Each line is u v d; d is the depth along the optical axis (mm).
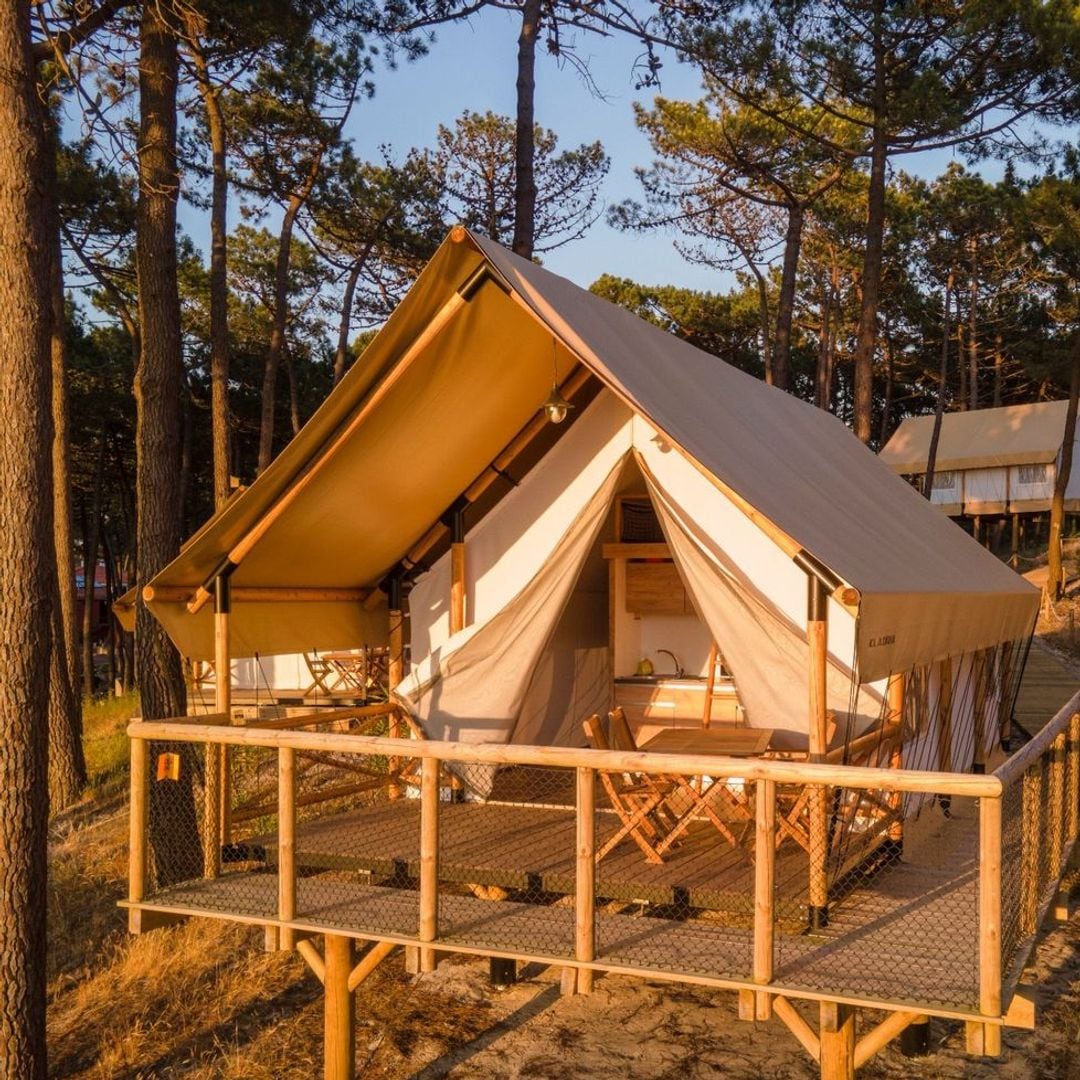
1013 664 13172
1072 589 29953
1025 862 5805
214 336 16812
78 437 31250
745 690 7238
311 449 6676
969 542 12102
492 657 8164
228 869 6758
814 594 5574
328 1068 6098
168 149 9781
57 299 15805
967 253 34812
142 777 6191
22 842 6648
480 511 8414
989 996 4312
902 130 18984
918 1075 6391
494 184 25938
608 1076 6496
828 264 34500
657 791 6188
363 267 27375
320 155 21000
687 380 7836
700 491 7242
